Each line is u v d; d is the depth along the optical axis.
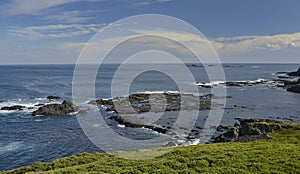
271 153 16.06
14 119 47.69
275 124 35.50
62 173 15.12
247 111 54.84
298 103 65.44
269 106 60.91
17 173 18.97
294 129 32.88
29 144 34.47
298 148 17.62
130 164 16.17
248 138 31.00
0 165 28.47
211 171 12.92
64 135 37.62
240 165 13.68
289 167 13.12
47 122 45.22
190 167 14.12
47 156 30.67
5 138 36.94
